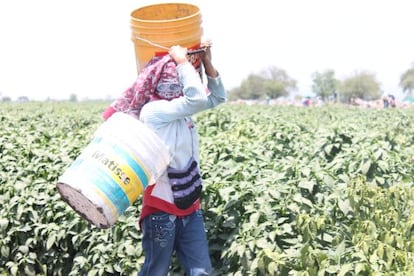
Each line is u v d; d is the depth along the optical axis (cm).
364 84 7356
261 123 1112
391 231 466
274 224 475
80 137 867
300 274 415
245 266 451
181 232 452
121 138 420
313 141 771
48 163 684
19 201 604
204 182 536
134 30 458
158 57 456
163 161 429
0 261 601
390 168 600
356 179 527
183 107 436
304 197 525
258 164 611
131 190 420
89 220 437
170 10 492
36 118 1350
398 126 1198
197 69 474
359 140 684
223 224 496
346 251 441
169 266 484
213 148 674
